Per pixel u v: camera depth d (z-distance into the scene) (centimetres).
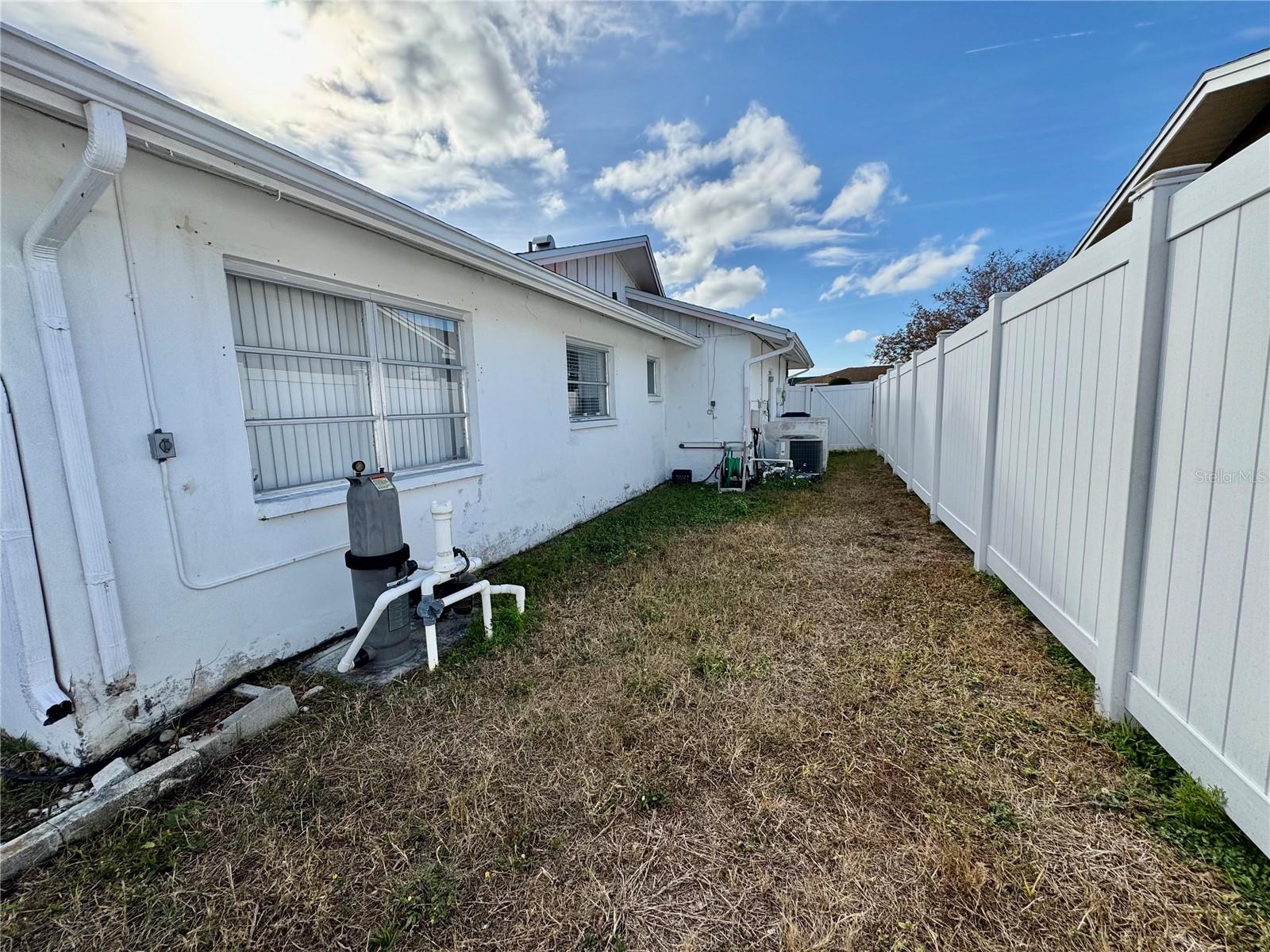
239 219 249
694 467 930
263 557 265
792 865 147
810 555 453
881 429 1187
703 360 900
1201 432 155
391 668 270
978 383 411
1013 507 334
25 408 172
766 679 249
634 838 158
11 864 147
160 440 217
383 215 286
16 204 171
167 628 222
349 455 329
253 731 215
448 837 160
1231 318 141
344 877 147
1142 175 407
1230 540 143
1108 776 175
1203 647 154
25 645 175
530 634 307
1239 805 141
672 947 125
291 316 291
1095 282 221
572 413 621
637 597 359
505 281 455
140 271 211
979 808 164
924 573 396
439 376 399
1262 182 128
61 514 181
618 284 899
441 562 276
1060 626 258
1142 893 133
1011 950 121
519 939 128
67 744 191
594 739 206
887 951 122
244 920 134
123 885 145
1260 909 126
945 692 234
